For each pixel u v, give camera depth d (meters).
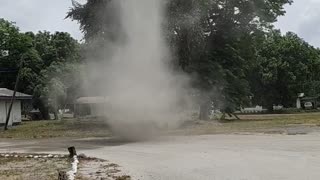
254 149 18.20
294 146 18.67
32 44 65.62
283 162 14.30
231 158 15.77
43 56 65.62
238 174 12.41
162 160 16.12
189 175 12.61
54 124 42.28
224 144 20.77
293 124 32.50
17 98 48.78
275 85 76.75
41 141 28.56
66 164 16.58
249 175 12.19
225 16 42.16
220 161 15.13
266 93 77.19
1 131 38.59
